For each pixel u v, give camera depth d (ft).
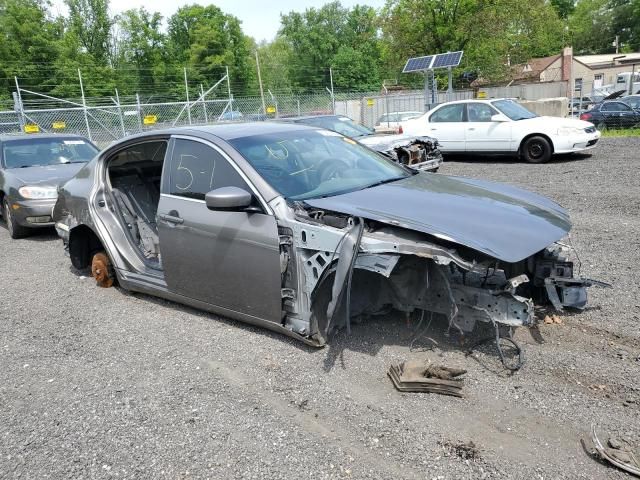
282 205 11.71
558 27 191.11
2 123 65.00
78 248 18.62
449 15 113.50
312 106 88.84
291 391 10.48
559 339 11.76
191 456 8.81
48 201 26.25
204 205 13.03
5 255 23.95
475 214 11.33
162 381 11.30
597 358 10.93
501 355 10.73
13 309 16.49
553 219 11.87
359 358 11.44
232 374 11.31
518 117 43.21
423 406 9.70
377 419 9.40
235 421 9.68
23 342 13.92
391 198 12.07
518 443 8.59
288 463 8.47
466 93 93.50
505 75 122.52
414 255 11.05
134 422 9.89
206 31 192.95
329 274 11.08
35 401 10.94
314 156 14.01
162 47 202.39
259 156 13.08
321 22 259.19
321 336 11.69
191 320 14.34
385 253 10.27
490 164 43.06
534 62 177.58
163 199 14.03
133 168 18.13
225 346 12.57
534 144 41.29
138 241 16.98
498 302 10.61
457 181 14.43
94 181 17.46
